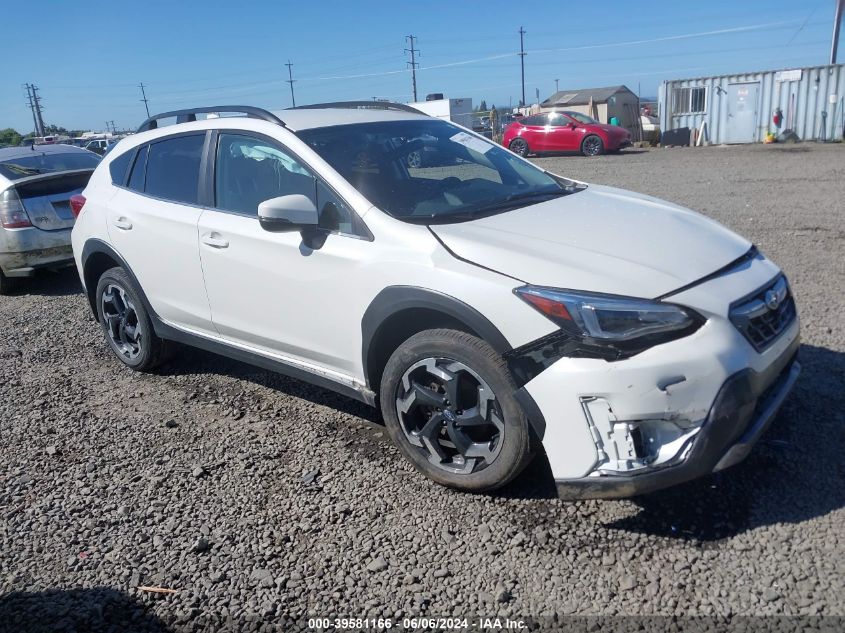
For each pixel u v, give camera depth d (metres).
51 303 7.71
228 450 4.12
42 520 3.53
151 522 3.47
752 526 3.11
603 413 2.89
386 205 3.70
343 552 3.16
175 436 4.33
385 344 3.67
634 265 3.13
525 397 3.05
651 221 3.70
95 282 5.60
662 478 2.86
